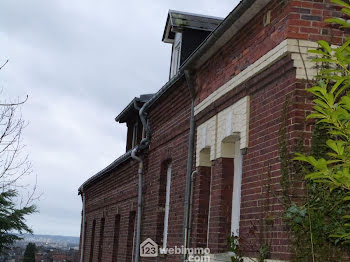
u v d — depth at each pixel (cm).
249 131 873
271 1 811
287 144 743
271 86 810
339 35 755
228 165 991
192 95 1152
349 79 489
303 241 706
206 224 1102
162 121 1426
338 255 698
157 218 1402
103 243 2138
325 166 484
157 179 1437
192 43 1388
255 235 818
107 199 2139
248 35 886
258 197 820
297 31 749
